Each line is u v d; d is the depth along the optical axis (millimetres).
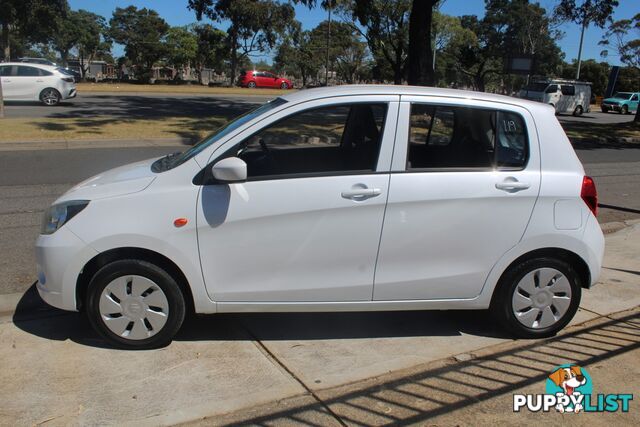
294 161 4004
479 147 3926
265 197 3627
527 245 3916
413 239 3783
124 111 19750
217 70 64625
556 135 4004
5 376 3436
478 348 3982
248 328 4195
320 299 3809
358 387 3424
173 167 3771
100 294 3682
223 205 3604
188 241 3604
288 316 4434
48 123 14750
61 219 3660
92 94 28219
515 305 4047
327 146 4035
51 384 3355
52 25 47781
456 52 57375
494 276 3947
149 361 3660
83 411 3090
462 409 3217
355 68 67312
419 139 3848
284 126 3826
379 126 3814
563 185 3924
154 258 3688
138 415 3070
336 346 3957
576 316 4562
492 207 3834
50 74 20391
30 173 9375
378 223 3725
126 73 67375
